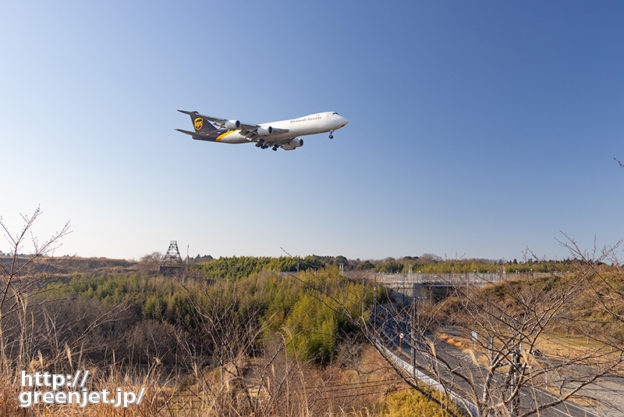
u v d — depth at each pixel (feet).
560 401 10.82
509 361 11.46
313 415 10.45
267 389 9.91
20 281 11.82
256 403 9.78
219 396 9.68
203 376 9.99
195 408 9.45
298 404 10.31
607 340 10.82
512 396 10.57
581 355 10.94
